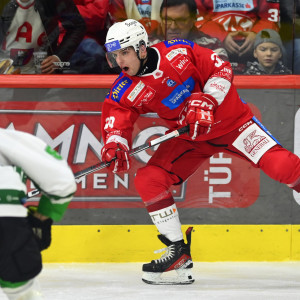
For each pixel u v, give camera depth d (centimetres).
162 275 1397
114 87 1286
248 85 1484
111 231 1480
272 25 1495
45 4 1456
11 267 731
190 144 1313
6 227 721
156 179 1305
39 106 1455
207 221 1499
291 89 1498
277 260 1514
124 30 1218
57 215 774
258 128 1303
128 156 1267
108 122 1289
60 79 1455
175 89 1266
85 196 1473
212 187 1496
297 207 1510
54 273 1385
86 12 1462
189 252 1327
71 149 1470
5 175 733
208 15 1487
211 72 1268
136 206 1482
